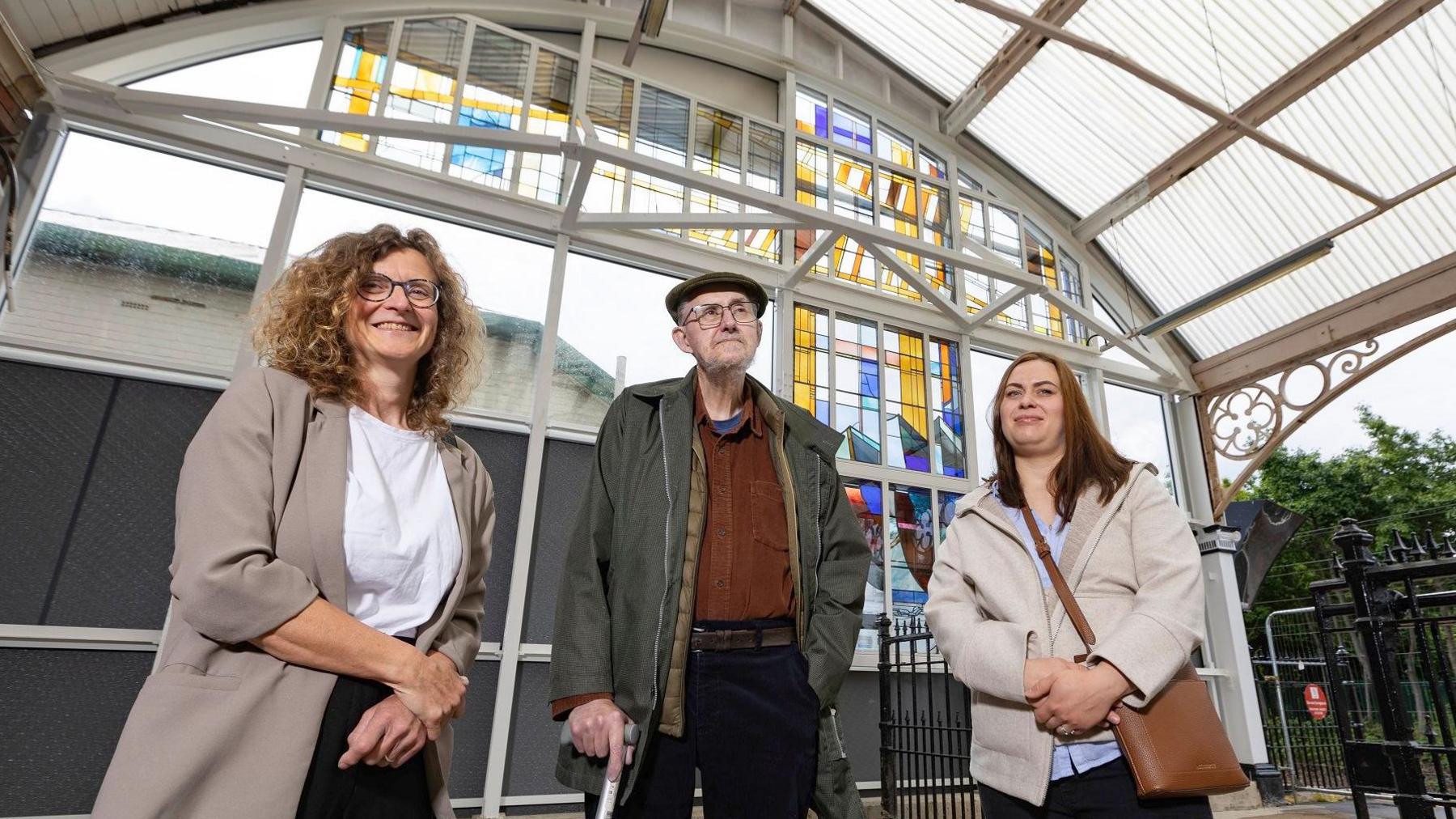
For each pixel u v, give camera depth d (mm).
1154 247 6391
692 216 4195
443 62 4465
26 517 2900
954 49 5867
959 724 3295
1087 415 1500
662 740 1364
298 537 900
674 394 1652
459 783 3236
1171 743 1110
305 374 1048
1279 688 6059
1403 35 4520
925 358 5297
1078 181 6297
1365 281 5523
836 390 4871
